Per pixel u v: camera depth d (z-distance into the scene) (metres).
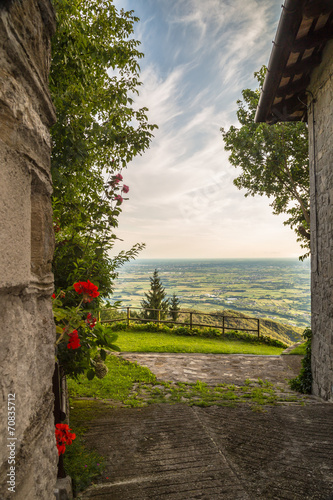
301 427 3.07
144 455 2.50
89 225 3.12
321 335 4.61
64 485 1.81
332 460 2.40
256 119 5.70
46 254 1.14
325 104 4.31
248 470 2.28
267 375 6.17
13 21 0.82
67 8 2.89
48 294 1.15
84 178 3.89
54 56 2.92
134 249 3.19
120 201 3.22
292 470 2.27
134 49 3.90
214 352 8.12
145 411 3.59
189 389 4.97
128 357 7.20
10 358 0.79
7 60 0.79
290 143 10.05
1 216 0.74
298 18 3.24
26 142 0.91
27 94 0.93
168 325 10.98
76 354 2.67
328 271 4.32
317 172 4.74
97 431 2.97
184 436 2.87
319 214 4.68
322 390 4.53
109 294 3.15
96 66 3.97
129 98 3.86
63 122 3.05
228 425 3.16
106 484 2.10
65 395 2.86
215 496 1.96
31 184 1.01
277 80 4.38
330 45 4.02
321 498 1.93
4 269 0.74
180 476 2.19
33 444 0.91
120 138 3.69
